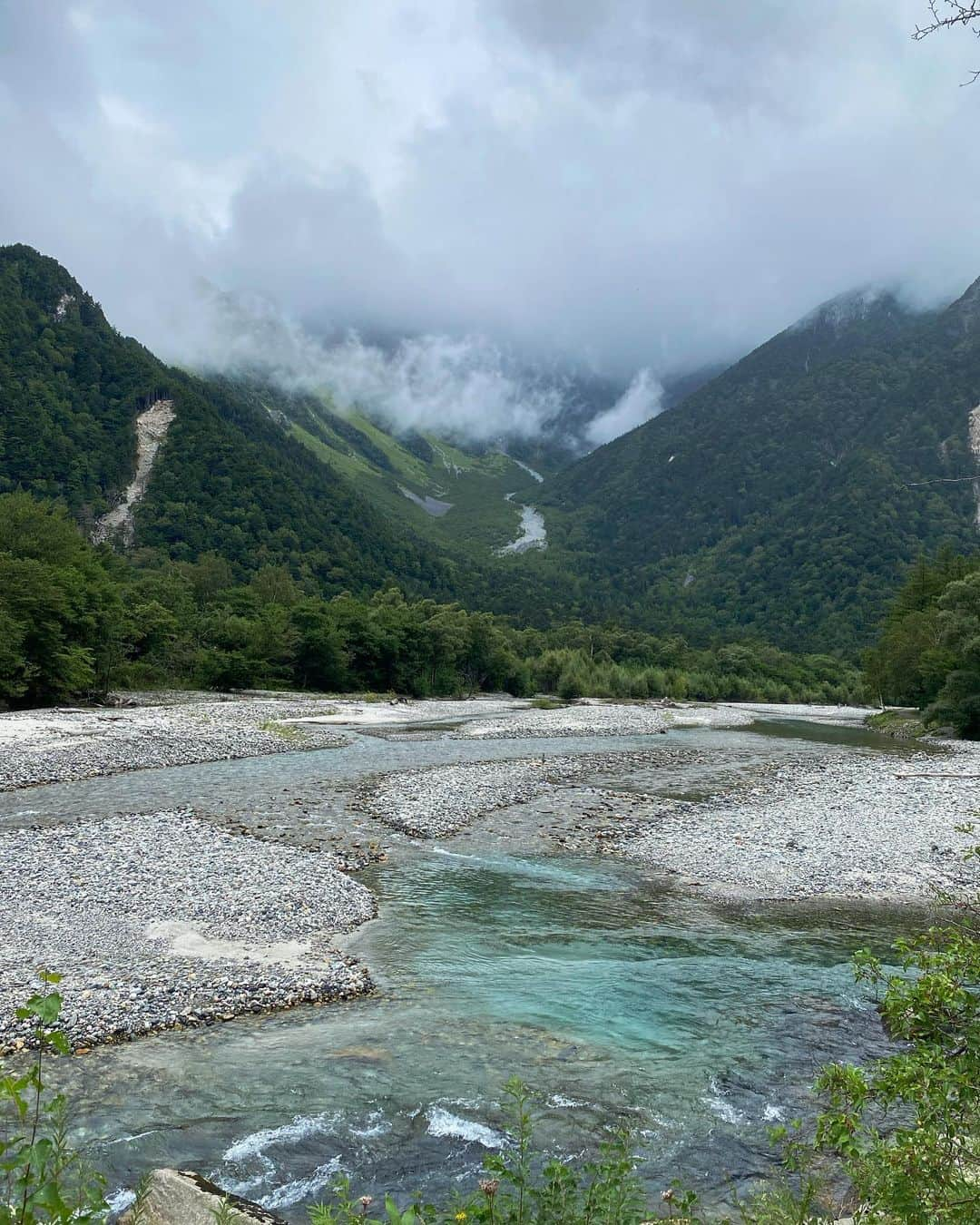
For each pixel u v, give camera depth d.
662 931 16.86
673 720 77.25
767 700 152.25
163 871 18.42
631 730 63.88
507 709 85.19
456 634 112.88
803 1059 11.35
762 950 15.82
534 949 15.59
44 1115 9.05
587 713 78.62
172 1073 10.22
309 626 96.62
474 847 23.53
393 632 104.94
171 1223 6.89
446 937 16.03
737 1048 11.64
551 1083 10.48
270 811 26.64
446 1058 11.02
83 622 62.19
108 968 12.98
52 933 14.31
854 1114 5.51
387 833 24.55
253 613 105.94
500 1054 11.20
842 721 92.62
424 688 105.69
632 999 13.32
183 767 36.31
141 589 93.75
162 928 14.94
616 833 25.48
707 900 19.11
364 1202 6.10
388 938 15.80
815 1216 7.20
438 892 19.05
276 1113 9.45
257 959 13.89
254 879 18.27
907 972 14.37
